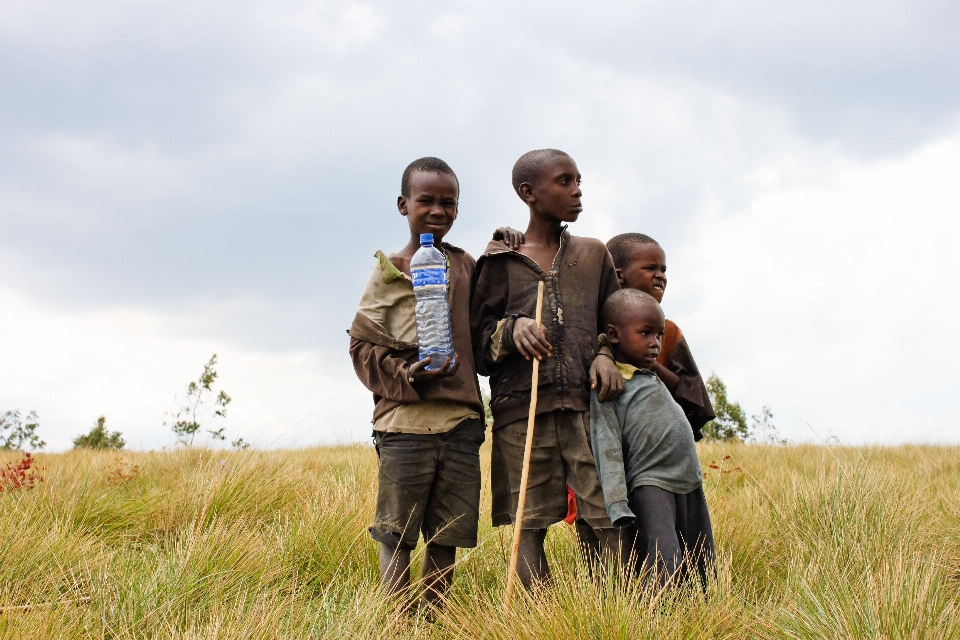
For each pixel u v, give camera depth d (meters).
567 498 4.20
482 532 5.41
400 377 4.11
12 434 17.28
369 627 3.44
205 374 13.44
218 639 3.32
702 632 3.31
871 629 3.26
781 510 5.55
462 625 3.63
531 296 4.31
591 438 4.11
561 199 4.34
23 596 4.08
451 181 4.33
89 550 4.79
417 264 4.09
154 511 5.92
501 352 4.26
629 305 4.28
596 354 4.29
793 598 3.77
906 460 10.08
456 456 4.19
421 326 4.10
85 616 3.60
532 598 3.62
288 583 4.46
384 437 4.22
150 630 3.55
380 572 4.14
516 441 4.23
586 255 4.44
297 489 6.56
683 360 4.67
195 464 9.02
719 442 12.30
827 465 8.73
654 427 4.11
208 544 4.46
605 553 4.02
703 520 4.19
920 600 3.39
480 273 4.50
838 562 4.43
